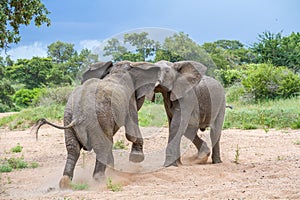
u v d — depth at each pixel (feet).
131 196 30.17
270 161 45.37
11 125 96.22
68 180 33.91
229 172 39.19
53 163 49.01
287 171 38.70
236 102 123.54
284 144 60.18
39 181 38.63
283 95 122.93
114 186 33.58
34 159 52.26
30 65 304.91
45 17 55.52
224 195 29.55
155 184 35.27
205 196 29.63
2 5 52.54
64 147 61.93
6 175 41.70
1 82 229.45
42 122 34.88
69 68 278.87
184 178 37.11
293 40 188.44
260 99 123.03
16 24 54.13
